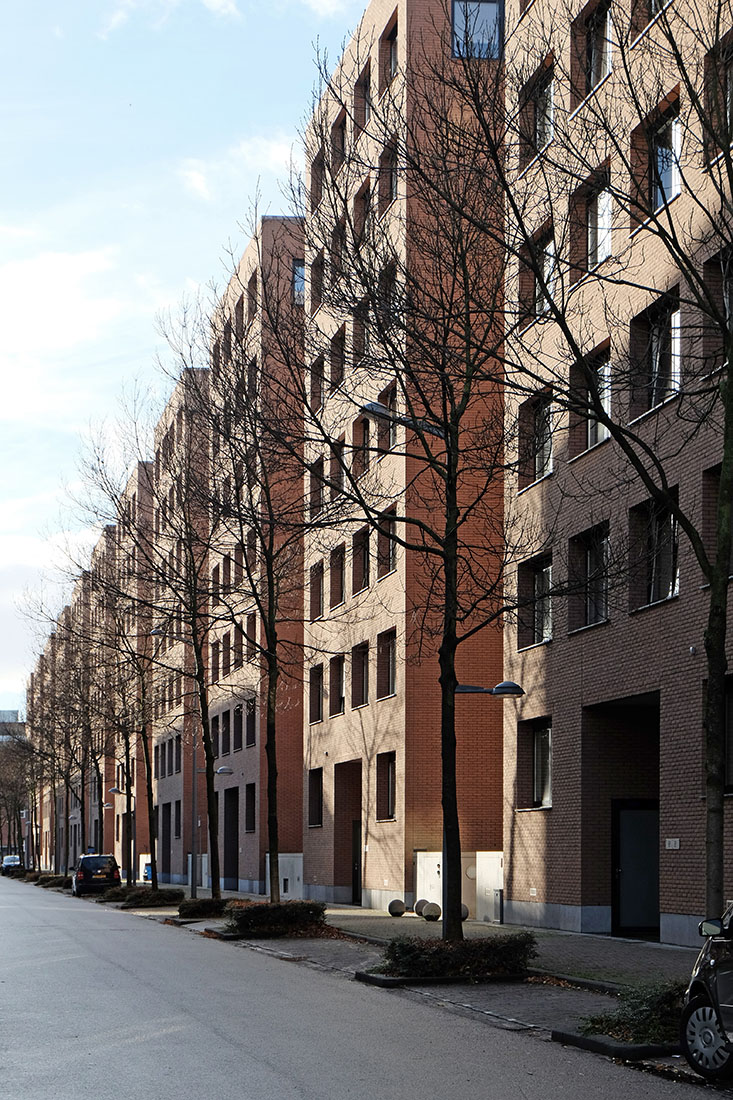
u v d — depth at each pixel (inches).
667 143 592.7
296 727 1989.4
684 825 863.1
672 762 884.0
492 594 847.7
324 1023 518.3
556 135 649.0
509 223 629.3
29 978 698.8
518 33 988.6
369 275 701.3
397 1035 487.2
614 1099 365.4
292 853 1924.2
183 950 921.5
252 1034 482.0
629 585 952.3
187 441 1279.5
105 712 2074.3
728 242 544.1
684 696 870.4
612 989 621.9
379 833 1435.8
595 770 1051.3
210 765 1347.2
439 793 1354.6
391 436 1362.0
